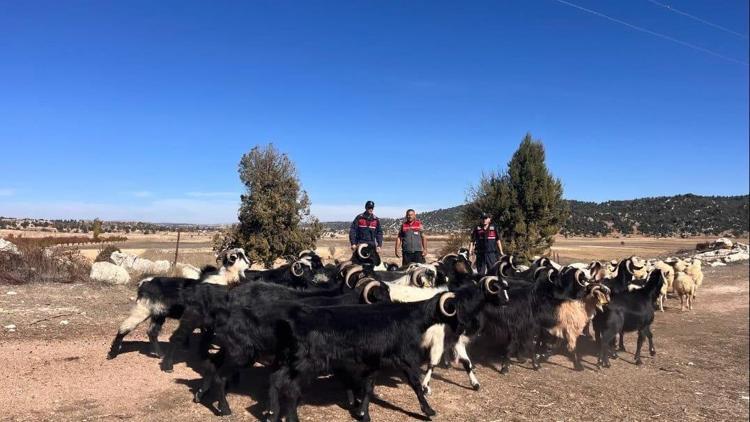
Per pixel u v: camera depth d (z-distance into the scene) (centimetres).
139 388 706
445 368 897
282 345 597
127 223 10550
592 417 708
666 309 1650
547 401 758
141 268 1831
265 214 2097
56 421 591
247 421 620
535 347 961
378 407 694
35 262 1559
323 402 703
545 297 920
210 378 655
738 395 845
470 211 2898
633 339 1228
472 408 711
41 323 1006
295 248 2181
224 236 2194
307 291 786
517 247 2730
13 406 620
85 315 1100
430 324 660
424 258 1259
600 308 920
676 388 870
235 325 621
